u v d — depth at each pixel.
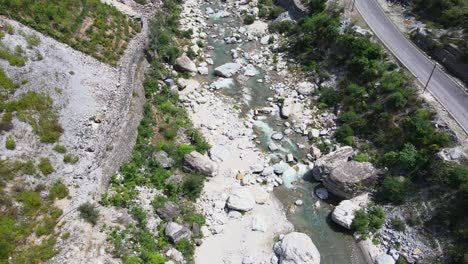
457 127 30.62
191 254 26.12
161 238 26.02
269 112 37.53
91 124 28.69
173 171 30.92
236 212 29.02
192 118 36.09
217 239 27.48
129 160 30.48
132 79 34.09
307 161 33.19
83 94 29.94
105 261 23.03
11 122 25.45
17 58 27.84
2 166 23.69
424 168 29.30
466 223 26.02
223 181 31.22
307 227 28.88
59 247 22.53
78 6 35.28
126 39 36.59
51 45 30.92
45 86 28.28
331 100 37.41
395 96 33.09
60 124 27.62
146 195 28.33
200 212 28.83
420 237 27.06
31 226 22.55
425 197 28.28
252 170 32.22
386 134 32.84
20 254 21.30
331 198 30.75
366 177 29.92
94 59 32.88
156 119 34.47
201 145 33.03
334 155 32.00
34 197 23.45
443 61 36.50
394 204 29.16
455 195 27.05
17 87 26.81
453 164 28.05
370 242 27.70
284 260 26.06
